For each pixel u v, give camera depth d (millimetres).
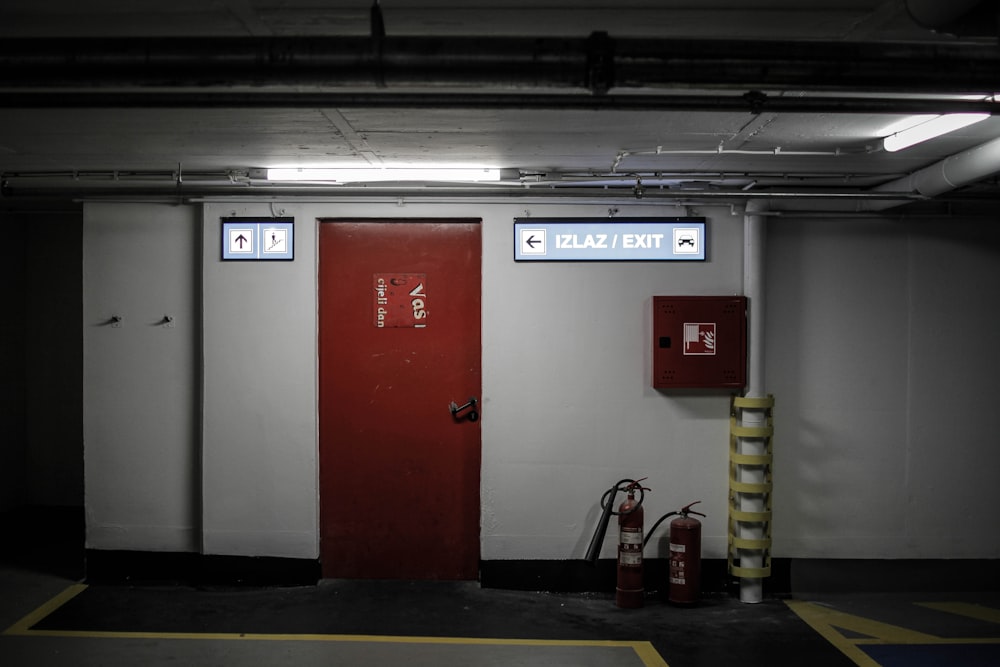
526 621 5590
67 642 5156
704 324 6004
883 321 6254
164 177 5848
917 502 6262
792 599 6148
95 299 6316
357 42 2789
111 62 2791
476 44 2795
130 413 6332
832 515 6242
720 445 6188
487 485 6195
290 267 6219
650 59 2816
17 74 2797
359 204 6195
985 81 2859
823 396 6242
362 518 6340
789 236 6223
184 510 6332
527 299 6188
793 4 2828
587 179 5715
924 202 6164
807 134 4574
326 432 6316
